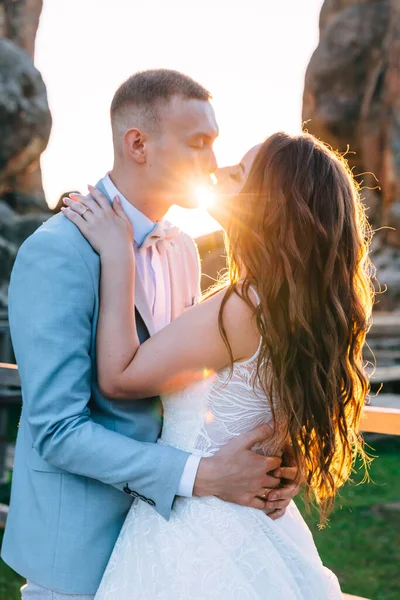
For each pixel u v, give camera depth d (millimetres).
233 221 1825
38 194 20547
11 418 8641
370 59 19234
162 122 1883
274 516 1846
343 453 1864
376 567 4410
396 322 9039
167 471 1732
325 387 1771
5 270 15586
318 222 1757
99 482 1836
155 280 2033
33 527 1851
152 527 1785
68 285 1744
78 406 1731
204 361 1777
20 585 4191
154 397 1905
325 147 1854
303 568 1819
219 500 1774
